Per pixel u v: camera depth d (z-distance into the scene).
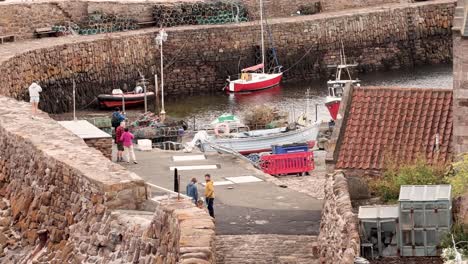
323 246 35.72
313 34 102.94
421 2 109.56
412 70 104.19
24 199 36.84
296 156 55.72
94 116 78.19
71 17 95.31
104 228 31.81
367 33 105.00
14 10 90.56
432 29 107.56
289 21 102.50
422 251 32.34
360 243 32.06
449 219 32.28
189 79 98.25
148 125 73.12
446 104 40.44
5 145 39.41
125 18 98.25
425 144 39.09
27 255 35.28
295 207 43.50
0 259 35.94
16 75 78.50
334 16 104.00
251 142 65.94
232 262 37.66
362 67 104.56
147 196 32.50
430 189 32.97
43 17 93.12
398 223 32.38
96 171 33.59
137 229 30.09
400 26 106.38
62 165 34.69
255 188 46.53
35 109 44.31
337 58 103.62
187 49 98.44
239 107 87.38
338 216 33.62
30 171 37.03
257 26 101.19
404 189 33.12
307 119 73.19
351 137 39.72
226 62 99.88
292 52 102.25
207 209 39.78
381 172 38.41
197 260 25.95
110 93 90.25
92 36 93.00
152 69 95.50
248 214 42.41
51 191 35.22
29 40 90.38
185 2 101.69
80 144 37.47
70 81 87.81
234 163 51.72
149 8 99.88
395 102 40.81
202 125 76.75
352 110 40.72
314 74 102.69
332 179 37.03
